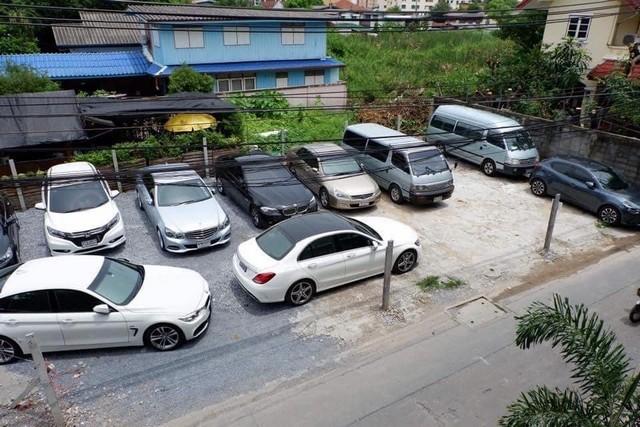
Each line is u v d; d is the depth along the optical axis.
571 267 11.40
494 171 17.11
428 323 9.25
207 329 8.90
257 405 7.22
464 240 12.61
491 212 14.35
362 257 10.08
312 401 7.30
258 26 25.44
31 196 13.98
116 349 8.30
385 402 7.29
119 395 7.32
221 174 14.88
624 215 13.16
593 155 16.81
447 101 22.34
